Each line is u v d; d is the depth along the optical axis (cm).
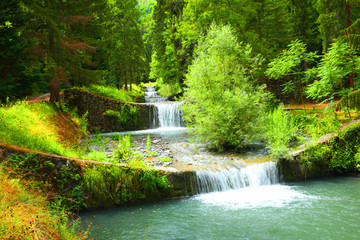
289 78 2764
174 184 838
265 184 954
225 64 1440
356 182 920
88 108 2089
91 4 1614
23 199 478
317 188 877
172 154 1198
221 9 2552
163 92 4272
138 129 2245
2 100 1535
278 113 1413
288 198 796
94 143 1474
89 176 755
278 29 2730
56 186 713
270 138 1205
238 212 704
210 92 1255
